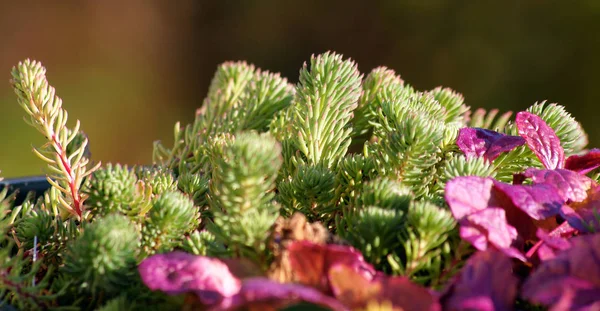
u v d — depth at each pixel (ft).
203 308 1.97
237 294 1.91
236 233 1.99
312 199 2.14
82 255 1.99
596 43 6.62
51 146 2.23
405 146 2.10
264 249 2.01
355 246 2.04
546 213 2.00
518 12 7.06
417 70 7.78
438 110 2.27
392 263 2.01
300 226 2.00
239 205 1.99
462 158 2.09
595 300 1.91
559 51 6.81
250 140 1.97
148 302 2.04
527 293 1.92
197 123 2.41
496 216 1.99
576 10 6.72
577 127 2.23
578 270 1.92
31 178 2.38
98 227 1.99
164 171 2.25
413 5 7.89
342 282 1.93
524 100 6.94
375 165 2.16
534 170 2.06
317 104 2.20
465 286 1.93
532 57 6.94
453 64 7.47
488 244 1.99
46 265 2.13
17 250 2.20
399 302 1.92
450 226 2.00
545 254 1.98
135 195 2.08
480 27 7.33
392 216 2.02
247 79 2.48
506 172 2.22
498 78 7.13
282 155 2.26
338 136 2.22
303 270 1.96
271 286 1.89
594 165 2.13
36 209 2.23
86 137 2.33
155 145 2.43
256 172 1.97
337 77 2.19
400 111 2.19
